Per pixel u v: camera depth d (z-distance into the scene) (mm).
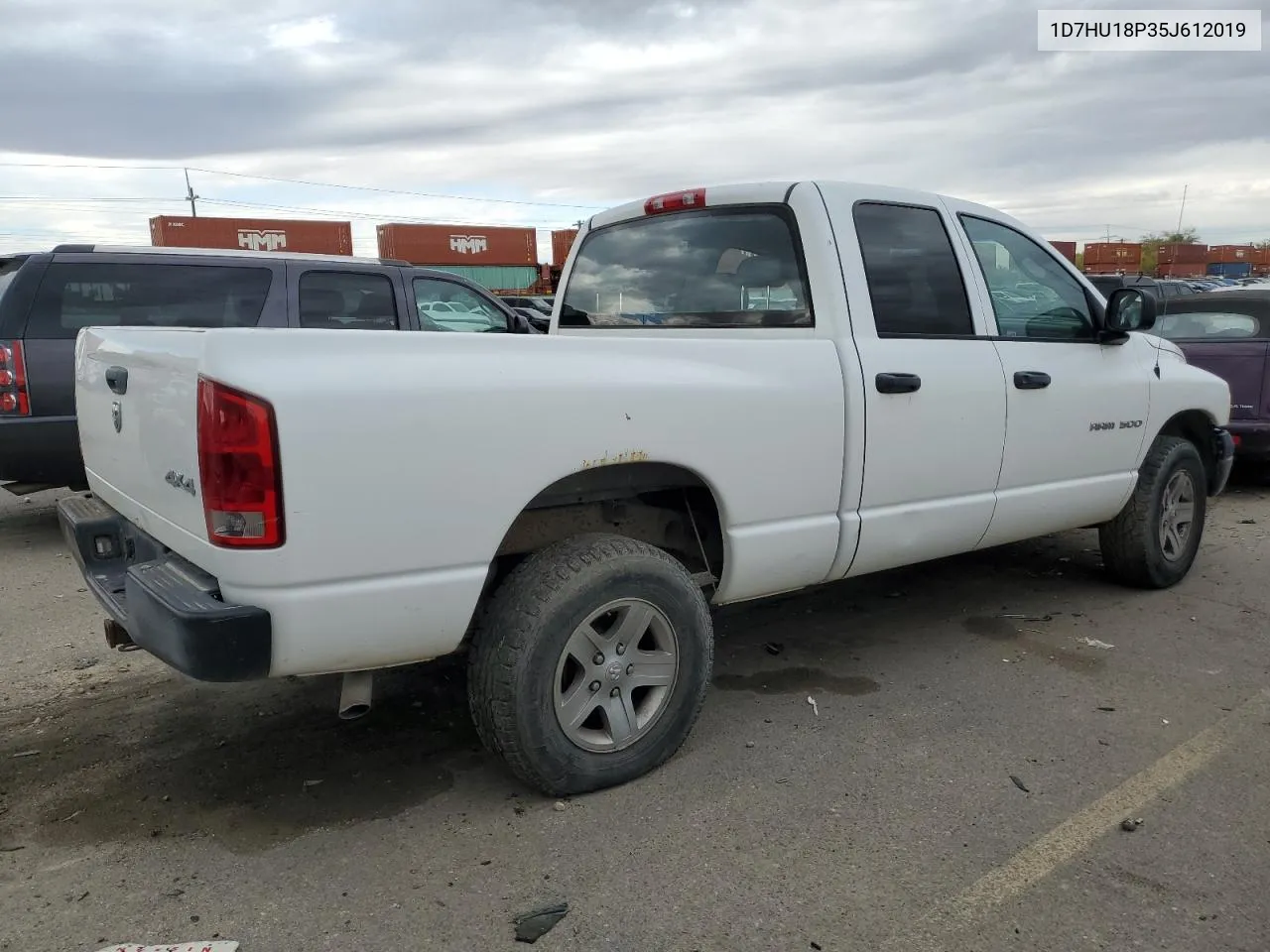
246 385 2389
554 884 2635
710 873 2680
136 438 2975
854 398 3568
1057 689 3980
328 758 3404
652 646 3244
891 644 4539
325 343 2523
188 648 2438
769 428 3342
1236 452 8234
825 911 2508
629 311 4391
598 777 3082
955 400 3908
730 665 4266
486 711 2906
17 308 6172
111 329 3396
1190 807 3029
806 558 3566
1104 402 4637
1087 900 2551
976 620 4875
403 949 2365
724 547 3357
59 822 2969
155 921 2473
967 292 4105
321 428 2459
